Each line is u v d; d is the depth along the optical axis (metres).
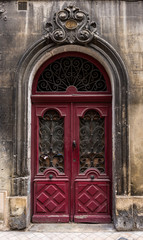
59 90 4.36
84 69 4.36
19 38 4.11
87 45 4.07
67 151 4.25
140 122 4.01
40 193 4.18
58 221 4.14
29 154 4.10
